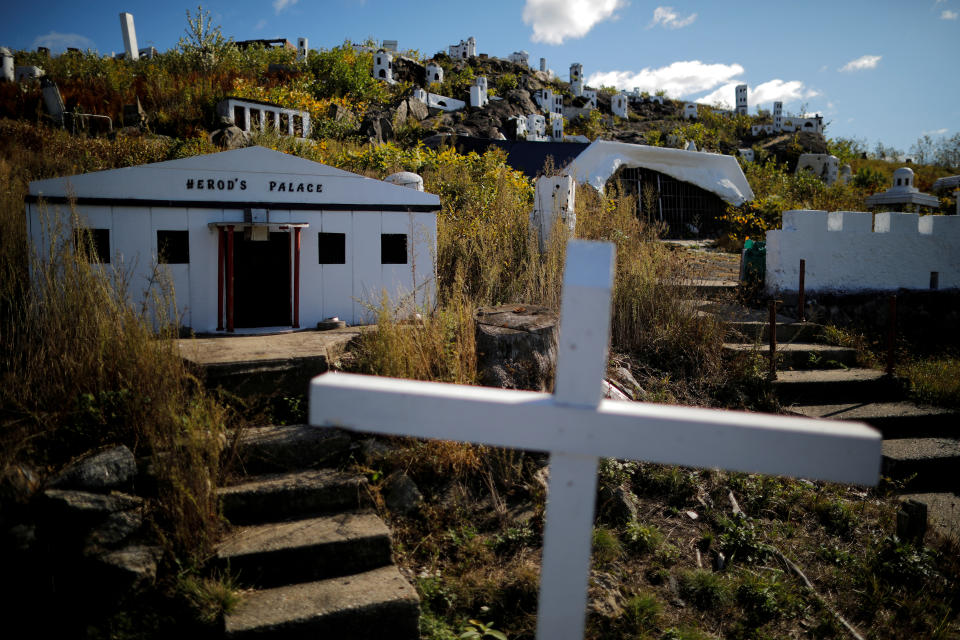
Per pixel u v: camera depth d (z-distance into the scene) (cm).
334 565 345
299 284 607
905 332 853
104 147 1227
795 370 684
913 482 541
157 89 1791
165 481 351
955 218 931
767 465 124
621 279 693
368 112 2217
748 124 3959
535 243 765
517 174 1244
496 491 418
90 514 331
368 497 393
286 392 460
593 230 844
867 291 871
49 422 374
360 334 546
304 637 299
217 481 373
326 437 418
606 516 426
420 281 647
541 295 652
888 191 1581
